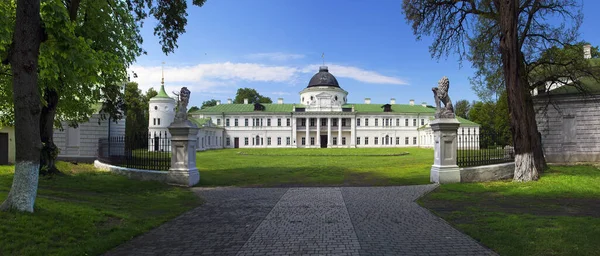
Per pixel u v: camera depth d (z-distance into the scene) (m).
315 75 94.81
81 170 20.38
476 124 75.69
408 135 89.56
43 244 6.57
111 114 22.81
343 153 51.34
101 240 7.21
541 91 28.34
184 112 16.33
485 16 19.11
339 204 11.30
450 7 19.28
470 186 14.43
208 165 29.42
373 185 16.03
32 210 8.13
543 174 17.16
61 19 8.98
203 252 6.69
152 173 16.58
